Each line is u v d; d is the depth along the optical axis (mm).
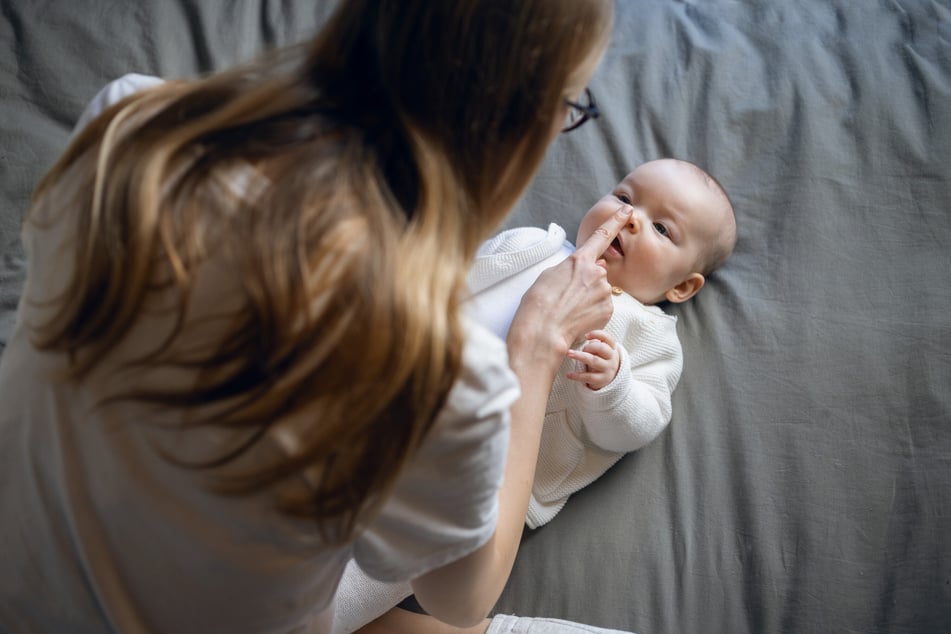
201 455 555
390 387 518
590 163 1452
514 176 621
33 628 670
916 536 1148
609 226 1254
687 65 1525
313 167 532
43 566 638
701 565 1165
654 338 1293
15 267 1285
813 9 1583
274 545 595
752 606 1141
